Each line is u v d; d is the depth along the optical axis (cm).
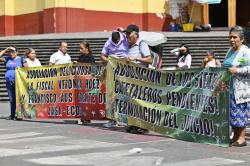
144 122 1438
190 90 1305
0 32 4484
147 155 1132
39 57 3234
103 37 3353
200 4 4522
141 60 1471
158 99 1397
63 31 4069
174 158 1098
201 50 3388
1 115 2084
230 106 1233
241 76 1220
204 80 1269
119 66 1512
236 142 1246
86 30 4197
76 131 1521
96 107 1678
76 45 3281
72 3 4106
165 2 4475
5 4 4450
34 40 3334
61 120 1848
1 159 1109
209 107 1257
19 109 1888
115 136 1412
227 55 1264
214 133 1251
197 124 1290
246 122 1240
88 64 1692
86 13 4200
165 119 1379
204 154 1144
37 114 1839
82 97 1717
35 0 4291
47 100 1811
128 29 1497
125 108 1495
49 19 4119
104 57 1578
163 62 3203
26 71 1861
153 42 1805
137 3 4450
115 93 1527
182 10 4438
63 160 1084
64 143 1301
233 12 4741
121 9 4375
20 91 1881
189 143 1287
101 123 1733
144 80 1434
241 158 1101
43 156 1133
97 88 1670
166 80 1373
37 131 1539
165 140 1332
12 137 1420
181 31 4344
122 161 1070
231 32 1239
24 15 4391
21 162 1076
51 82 1795
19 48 3300
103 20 4284
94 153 1159
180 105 1338
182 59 2059
